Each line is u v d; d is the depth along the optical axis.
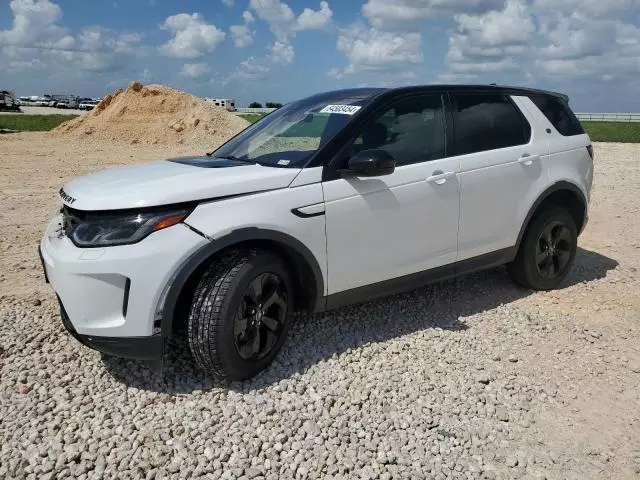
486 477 2.95
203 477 2.86
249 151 4.39
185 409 3.40
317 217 3.82
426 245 4.44
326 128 4.19
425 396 3.64
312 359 4.01
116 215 3.38
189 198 3.43
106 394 3.55
